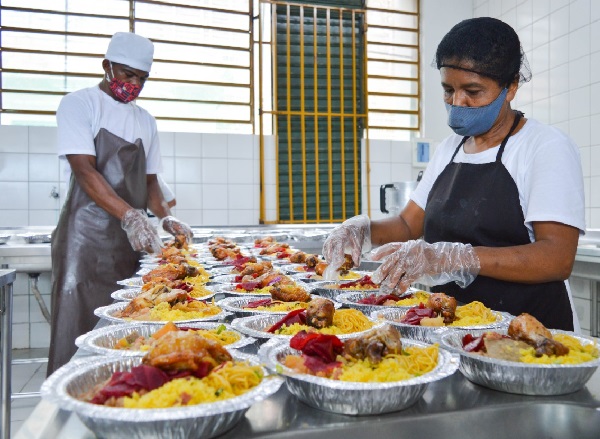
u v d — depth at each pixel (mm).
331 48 6148
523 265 1613
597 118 4668
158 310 1646
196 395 904
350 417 947
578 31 4848
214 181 5852
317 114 6098
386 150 6352
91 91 3146
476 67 1683
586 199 4832
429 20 6395
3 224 5234
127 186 3160
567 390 1035
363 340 1113
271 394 973
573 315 2023
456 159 2141
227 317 1818
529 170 1819
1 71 5234
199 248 3838
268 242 3871
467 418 955
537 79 5410
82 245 2969
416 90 6562
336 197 6203
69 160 3000
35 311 4789
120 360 1081
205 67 5887
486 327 1439
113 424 806
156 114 5773
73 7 5402
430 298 1632
